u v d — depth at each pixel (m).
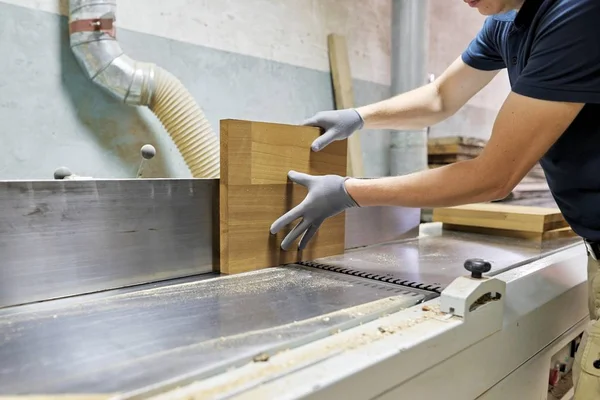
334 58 1.78
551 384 0.99
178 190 0.83
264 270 0.91
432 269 0.96
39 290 0.68
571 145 0.77
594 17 0.62
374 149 2.00
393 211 1.33
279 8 1.60
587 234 0.83
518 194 2.26
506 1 0.80
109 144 1.26
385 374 0.50
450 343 0.60
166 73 1.24
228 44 1.47
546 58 0.66
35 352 0.50
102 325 0.58
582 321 1.07
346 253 1.14
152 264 0.80
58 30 1.16
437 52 2.29
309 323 0.59
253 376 0.44
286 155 0.94
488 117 2.59
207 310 0.65
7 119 1.10
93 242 0.73
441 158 1.96
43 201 0.67
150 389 0.40
